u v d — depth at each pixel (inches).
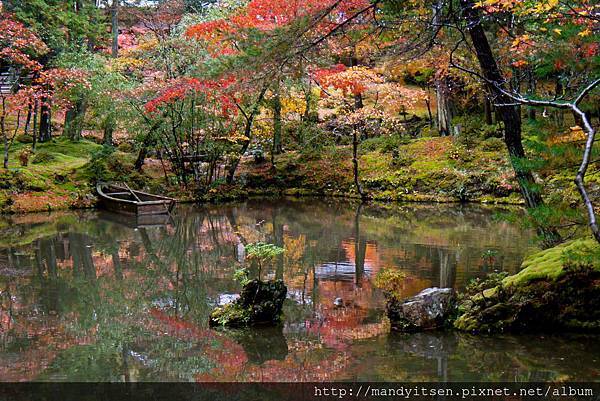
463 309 276.7
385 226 573.3
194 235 548.1
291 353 245.1
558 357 228.7
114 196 729.0
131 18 1242.0
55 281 381.4
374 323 283.1
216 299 338.3
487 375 213.6
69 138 949.8
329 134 941.2
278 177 864.3
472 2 301.6
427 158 818.2
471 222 584.7
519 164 217.9
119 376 225.1
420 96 821.9
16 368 233.9
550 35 272.7
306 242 497.4
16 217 652.1
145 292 354.6
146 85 753.0
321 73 456.4
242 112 788.6
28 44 722.2
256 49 261.9
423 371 219.5
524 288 262.2
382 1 286.4
